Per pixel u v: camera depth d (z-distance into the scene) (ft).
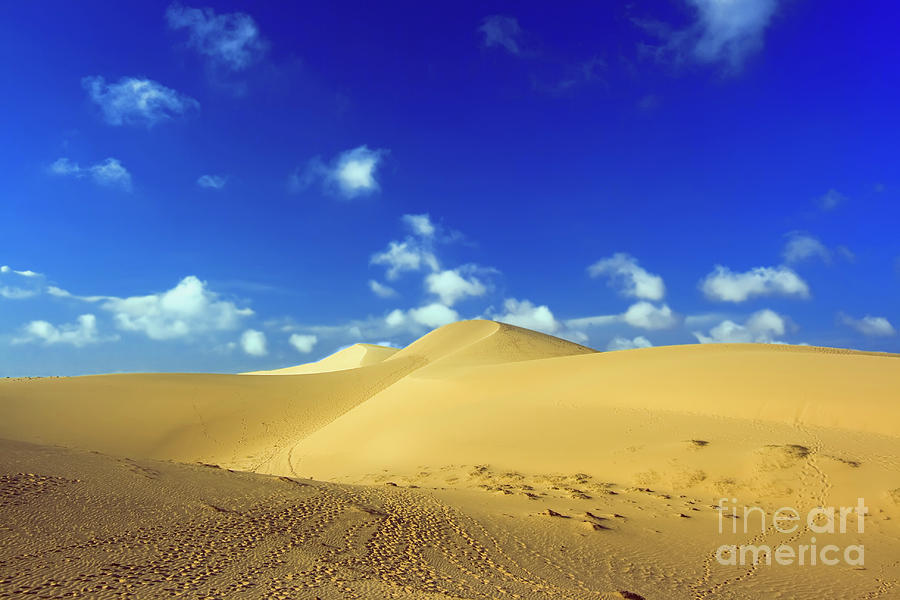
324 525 43.39
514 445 86.53
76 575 29.22
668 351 121.80
